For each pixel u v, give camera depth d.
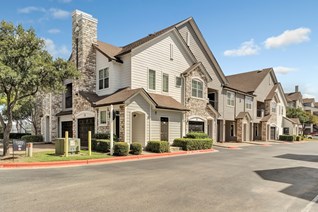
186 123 21.03
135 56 18.08
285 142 33.97
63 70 12.72
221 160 13.27
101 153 13.96
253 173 9.63
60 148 13.02
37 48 12.15
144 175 8.74
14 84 11.31
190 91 21.81
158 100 17.98
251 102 33.34
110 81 18.16
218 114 24.97
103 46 20.30
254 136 35.16
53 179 7.86
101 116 16.70
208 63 26.16
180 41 21.62
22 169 9.67
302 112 49.00
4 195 6.05
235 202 5.88
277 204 5.82
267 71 37.22
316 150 21.23
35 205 5.36
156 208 5.31
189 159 13.45
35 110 26.53
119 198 5.95
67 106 22.09
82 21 19.14
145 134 16.64
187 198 6.09
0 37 11.54
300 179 8.68
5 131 12.23
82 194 6.23
